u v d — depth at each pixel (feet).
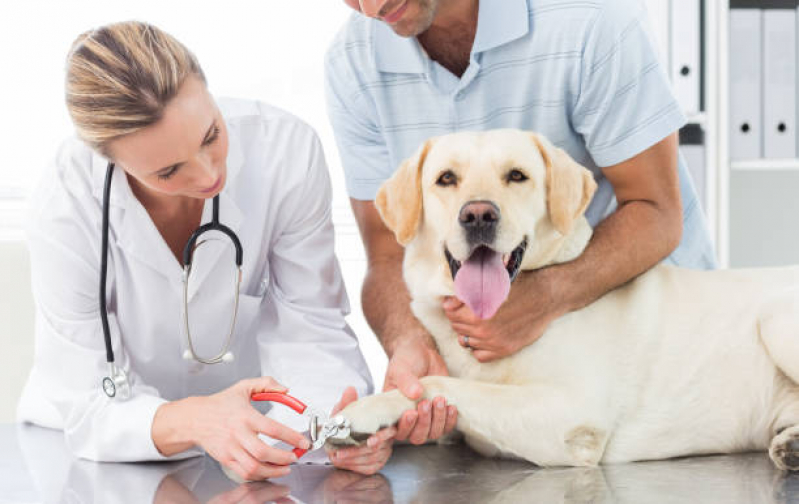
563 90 5.56
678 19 9.21
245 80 10.50
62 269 4.99
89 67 4.22
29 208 5.08
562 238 5.14
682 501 3.84
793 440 4.51
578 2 5.43
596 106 5.53
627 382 5.02
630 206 5.50
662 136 5.48
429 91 5.80
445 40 5.73
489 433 4.72
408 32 5.37
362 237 6.46
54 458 5.11
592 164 5.97
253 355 6.20
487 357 4.99
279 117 5.75
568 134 5.76
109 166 4.86
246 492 4.17
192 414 4.59
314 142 5.81
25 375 8.82
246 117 5.61
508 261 4.90
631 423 5.01
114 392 4.87
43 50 10.34
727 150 9.21
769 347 5.17
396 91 5.88
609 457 4.95
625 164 5.56
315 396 5.37
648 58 5.46
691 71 9.23
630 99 5.45
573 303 5.03
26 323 8.87
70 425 4.96
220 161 4.52
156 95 4.16
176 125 4.21
